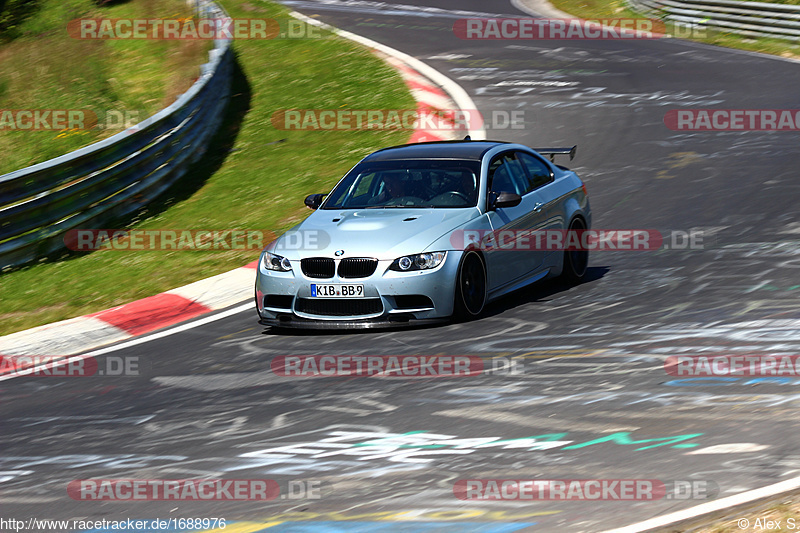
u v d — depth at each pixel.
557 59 78.44
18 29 81.88
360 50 81.19
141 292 34.97
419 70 74.00
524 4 121.38
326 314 27.53
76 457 19.30
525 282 30.02
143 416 21.72
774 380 19.91
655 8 101.38
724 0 91.94
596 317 26.70
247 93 70.19
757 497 14.07
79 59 76.44
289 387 22.72
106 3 93.94
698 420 17.94
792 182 41.78
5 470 18.95
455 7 117.81
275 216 43.88
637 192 43.31
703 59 77.38
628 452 16.66
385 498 15.57
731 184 42.62
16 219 40.03
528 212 30.27
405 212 28.98
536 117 59.06
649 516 13.88
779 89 63.31
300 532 14.50
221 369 25.09
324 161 52.56
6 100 69.81
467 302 27.56
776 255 31.72
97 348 29.31
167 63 76.75
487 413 19.45
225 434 19.72
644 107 60.34
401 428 19.06
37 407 23.59
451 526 14.23
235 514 15.45
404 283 26.69
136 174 48.00
